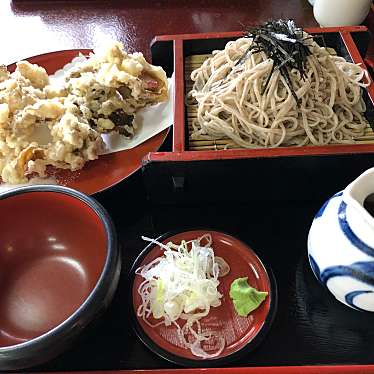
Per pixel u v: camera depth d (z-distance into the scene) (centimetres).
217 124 37
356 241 27
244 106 38
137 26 52
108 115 39
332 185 35
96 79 39
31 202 31
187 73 43
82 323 25
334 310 31
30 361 24
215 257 32
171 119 40
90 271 32
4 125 37
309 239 31
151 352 29
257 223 36
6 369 25
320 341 29
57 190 31
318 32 43
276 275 33
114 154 39
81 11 54
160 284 30
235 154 33
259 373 27
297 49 36
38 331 29
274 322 30
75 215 31
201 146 38
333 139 38
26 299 31
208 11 54
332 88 38
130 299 30
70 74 42
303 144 38
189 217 36
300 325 30
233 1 55
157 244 33
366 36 43
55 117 38
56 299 31
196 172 34
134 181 38
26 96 38
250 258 32
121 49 42
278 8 54
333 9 49
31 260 33
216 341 28
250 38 40
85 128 37
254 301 29
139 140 39
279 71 36
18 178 36
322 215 30
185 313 30
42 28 53
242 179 35
